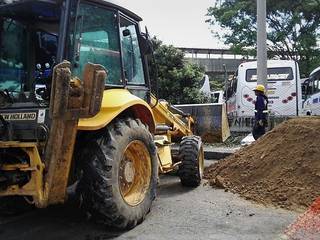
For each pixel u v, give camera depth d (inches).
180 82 753.6
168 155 303.9
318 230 210.4
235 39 1139.9
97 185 196.7
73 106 179.8
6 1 215.3
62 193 194.7
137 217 217.9
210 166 357.1
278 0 1079.6
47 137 188.5
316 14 1096.8
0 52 230.8
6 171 195.0
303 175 276.7
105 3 222.7
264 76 507.8
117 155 202.7
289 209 248.8
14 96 219.0
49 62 221.0
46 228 222.1
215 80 1681.8
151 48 267.7
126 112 232.7
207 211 247.8
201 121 439.2
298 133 310.8
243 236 203.8
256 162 311.7
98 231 215.0
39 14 221.6
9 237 209.6
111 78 228.8
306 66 1127.6
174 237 203.9
